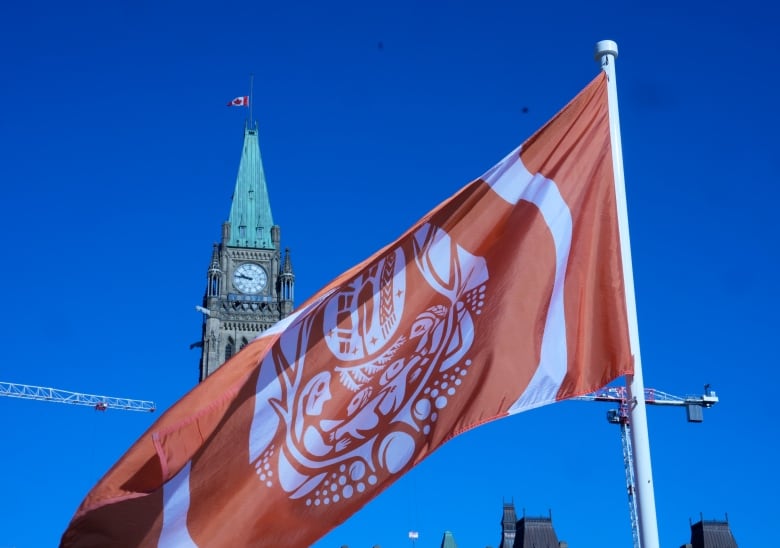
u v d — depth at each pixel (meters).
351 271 26.88
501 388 24.86
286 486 25.11
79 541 25.27
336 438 25.38
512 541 193.88
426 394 25.27
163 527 24.94
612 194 25.98
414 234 26.58
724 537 178.12
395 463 25.00
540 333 25.17
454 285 26.08
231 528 24.81
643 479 23.30
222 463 25.28
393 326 26.09
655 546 22.70
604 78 26.62
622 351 24.70
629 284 25.12
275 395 25.67
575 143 26.38
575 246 25.69
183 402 26.08
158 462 25.69
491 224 26.30
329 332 26.08
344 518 24.94
